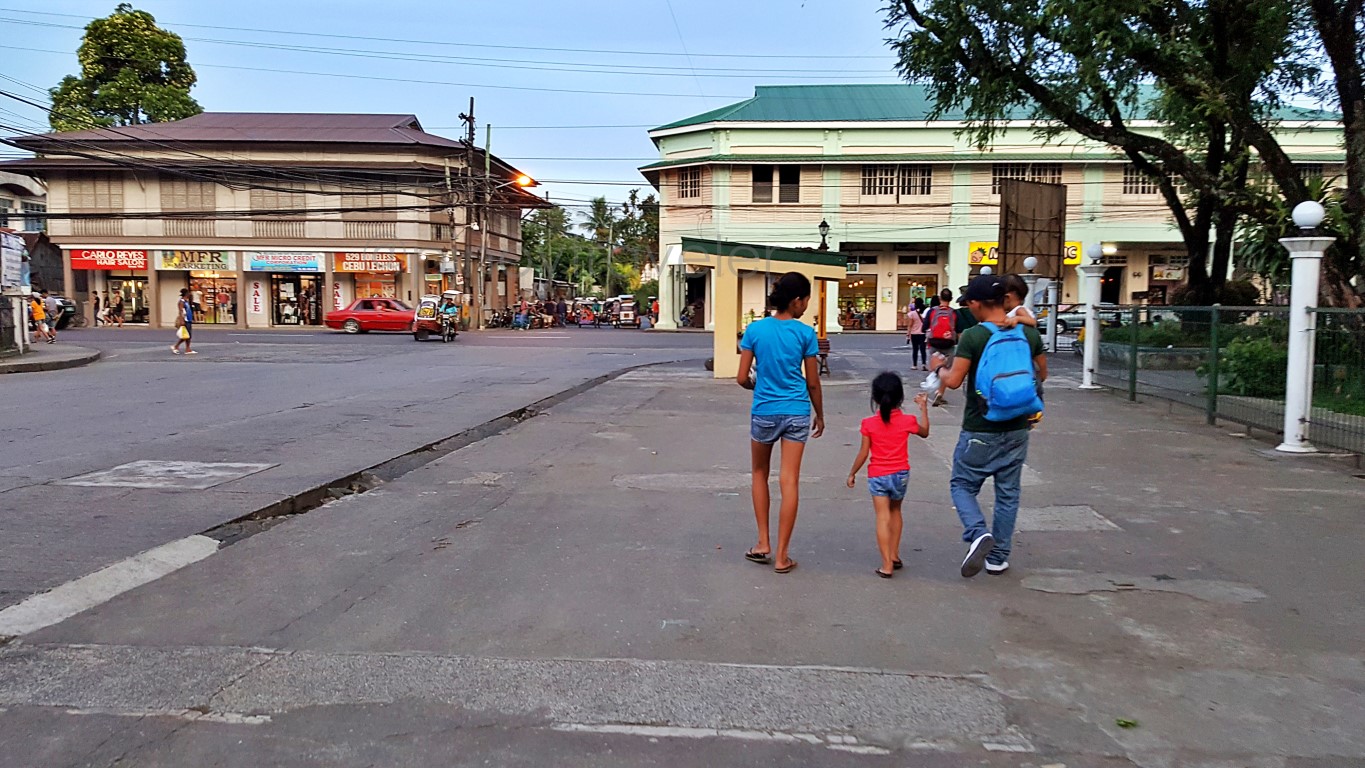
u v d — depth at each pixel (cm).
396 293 4256
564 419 1182
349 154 4097
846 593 491
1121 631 436
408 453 913
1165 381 1212
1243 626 442
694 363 2161
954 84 1521
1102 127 1488
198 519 639
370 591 493
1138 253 4034
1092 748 325
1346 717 348
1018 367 494
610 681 379
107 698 361
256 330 3969
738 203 4084
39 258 4312
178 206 4175
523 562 548
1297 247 876
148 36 5131
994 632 435
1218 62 1479
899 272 4238
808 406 534
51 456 882
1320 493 725
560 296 6600
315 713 349
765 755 320
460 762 313
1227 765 314
